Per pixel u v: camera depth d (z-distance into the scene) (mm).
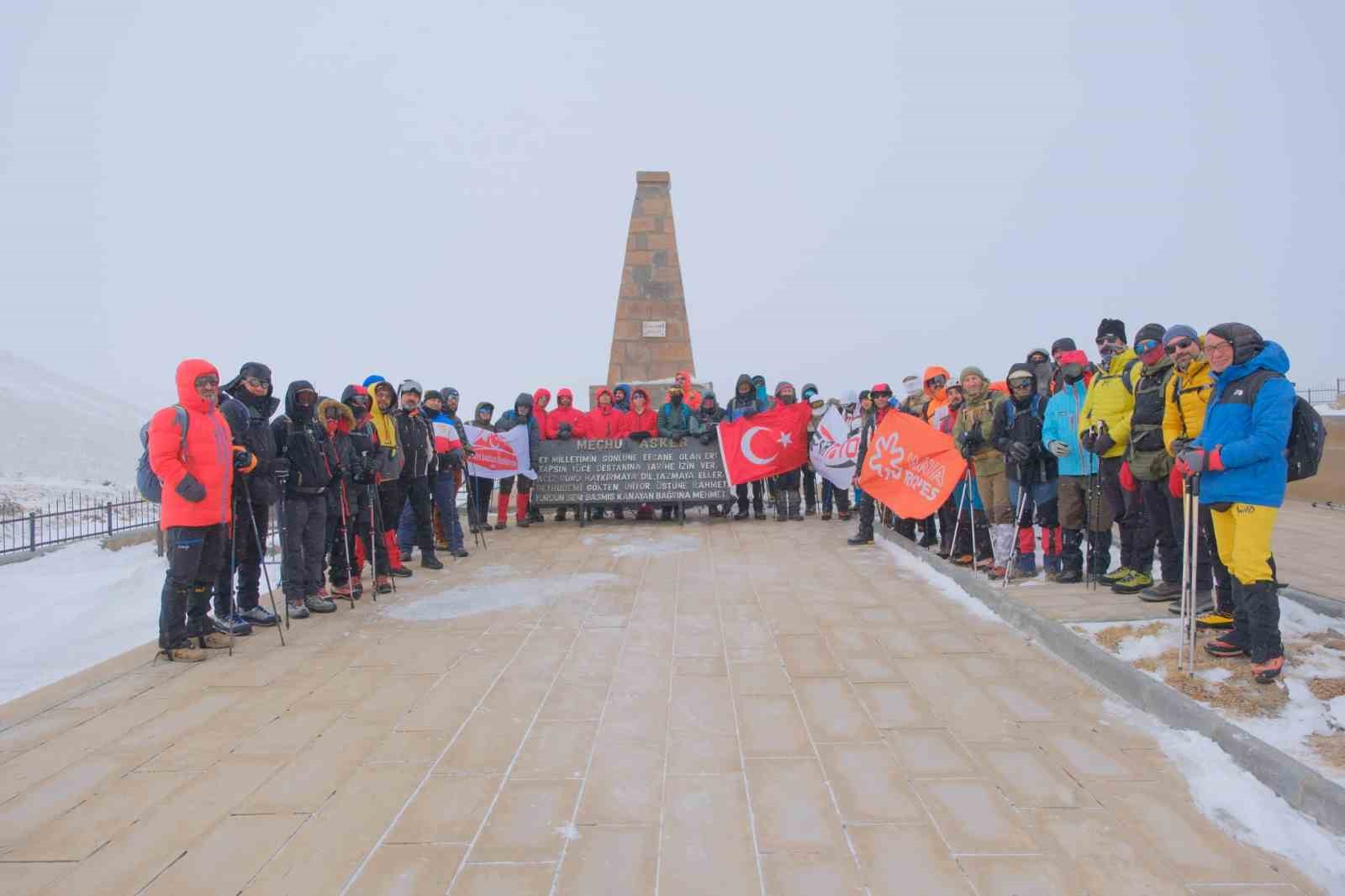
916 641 5922
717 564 8984
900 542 9797
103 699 5004
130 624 7973
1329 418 15977
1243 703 4289
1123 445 6703
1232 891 2840
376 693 5043
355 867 3092
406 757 4090
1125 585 6711
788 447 12094
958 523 8820
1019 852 3115
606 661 5594
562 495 12438
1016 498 7602
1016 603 6441
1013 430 7547
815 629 6309
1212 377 4887
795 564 8914
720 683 5109
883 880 2943
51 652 6898
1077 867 3006
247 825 3430
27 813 3566
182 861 3158
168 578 5812
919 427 9305
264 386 6551
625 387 13914
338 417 7355
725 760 4000
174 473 5648
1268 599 4500
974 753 4020
